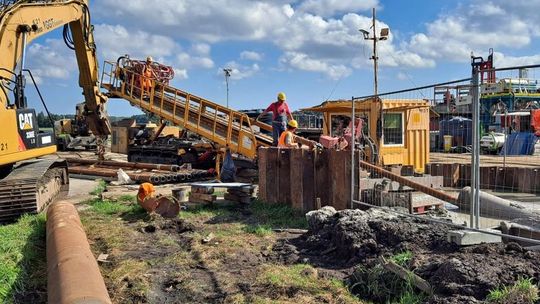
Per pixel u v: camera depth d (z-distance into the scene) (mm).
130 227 9477
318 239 7672
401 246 6695
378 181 9742
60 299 4492
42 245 7883
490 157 23281
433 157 24047
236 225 9562
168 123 21953
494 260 5535
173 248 8039
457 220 8664
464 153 25859
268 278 6297
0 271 6113
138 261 7285
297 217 10164
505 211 9242
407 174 12695
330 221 7977
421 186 9539
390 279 5664
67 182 13484
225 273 6684
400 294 5402
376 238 7102
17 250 7164
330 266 6859
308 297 5656
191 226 9281
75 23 13609
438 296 5012
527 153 22469
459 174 15578
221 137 16750
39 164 11242
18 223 9125
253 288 6062
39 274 6609
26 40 10492
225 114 17078
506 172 15266
